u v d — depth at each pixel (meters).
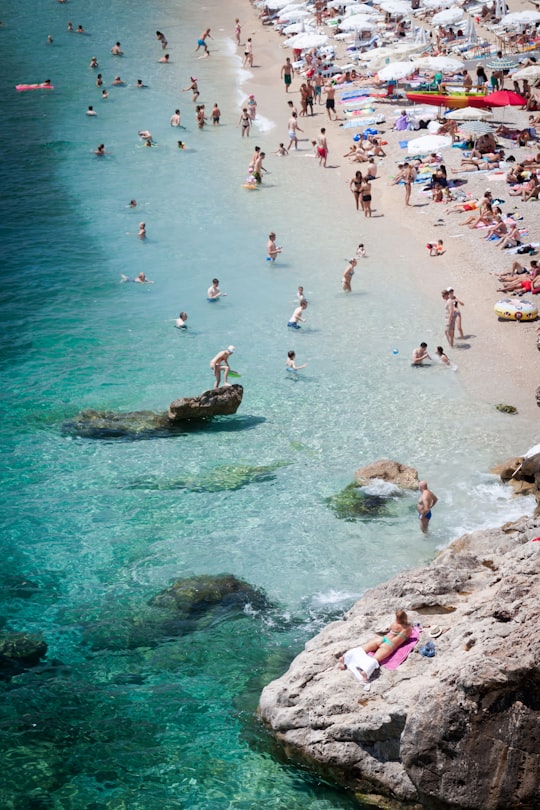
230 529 24.81
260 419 30.36
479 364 33.09
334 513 25.38
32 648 20.56
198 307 38.78
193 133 61.28
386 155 53.66
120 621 21.48
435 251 41.84
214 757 17.28
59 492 26.56
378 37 72.25
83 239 46.12
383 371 33.06
